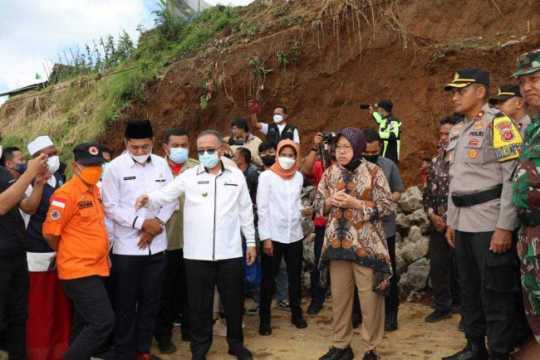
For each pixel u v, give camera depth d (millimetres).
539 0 8859
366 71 10109
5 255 4496
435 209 6379
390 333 6070
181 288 6160
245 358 5414
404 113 9586
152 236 5238
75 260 4605
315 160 7777
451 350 5492
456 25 9508
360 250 4980
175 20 14109
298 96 10734
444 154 6359
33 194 4684
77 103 14852
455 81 4773
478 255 4594
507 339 4434
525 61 3912
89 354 4566
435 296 6449
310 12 11000
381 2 10086
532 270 3838
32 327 5125
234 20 12734
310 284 7859
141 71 13086
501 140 4305
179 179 5395
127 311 5195
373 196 5078
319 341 5996
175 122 12016
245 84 11227
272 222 6316
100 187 5402
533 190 3779
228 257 5383
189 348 5949
